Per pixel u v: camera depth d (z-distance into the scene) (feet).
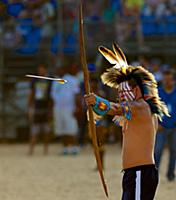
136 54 165.27
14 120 159.63
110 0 172.24
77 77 146.20
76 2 167.53
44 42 168.04
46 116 131.64
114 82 51.52
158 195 82.02
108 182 93.91
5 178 98.68
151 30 172.35
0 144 155.02
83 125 138.92
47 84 130.31
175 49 169.07
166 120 89.76
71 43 166.09
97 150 51.11
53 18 169.68
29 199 79.77
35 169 109.50
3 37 168.25
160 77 127.54
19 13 169.99
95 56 162.81
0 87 161.68
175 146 92.79
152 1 176.14
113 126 142.61
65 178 98.58
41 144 153.99
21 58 166.40
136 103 49.98
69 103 133.59
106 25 166.61
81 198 80.38
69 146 132.77
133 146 49.57
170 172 94.22
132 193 48.93
